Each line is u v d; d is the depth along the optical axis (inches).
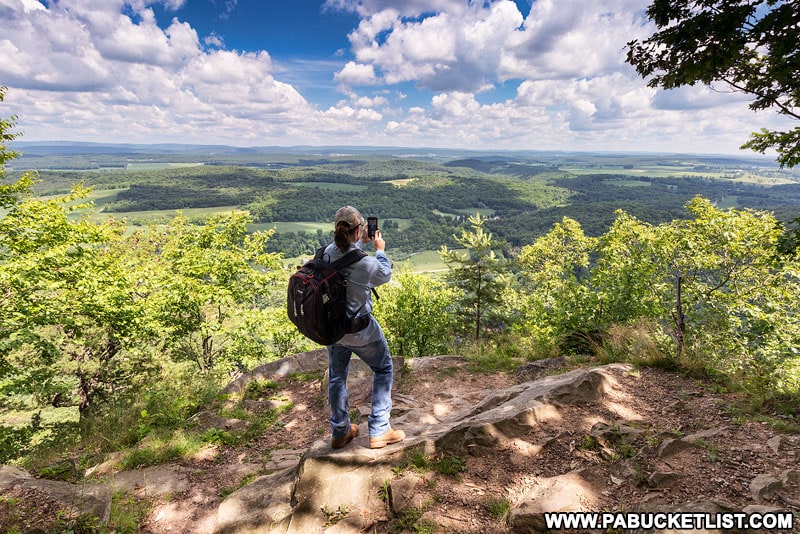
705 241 543.2
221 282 709.3
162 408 203.3
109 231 620.1
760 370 185.0
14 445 360.2
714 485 89.4
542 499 88.6
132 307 523.8
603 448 109.5
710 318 369.4
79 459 161.2
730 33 204.8
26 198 539.5
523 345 311.3
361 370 222.2
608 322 390.9
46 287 454.6
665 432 114.4
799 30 194.4
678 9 218.1
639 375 167.2
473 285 558.3
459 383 210.5
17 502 105.2
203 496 127.1
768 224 526.0
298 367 252.2
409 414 159.6
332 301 93.0
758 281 558.9
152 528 111.7
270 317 679.7
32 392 443.8
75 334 546.6
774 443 105.2
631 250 642.2
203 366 713.0
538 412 127.0
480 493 97.9
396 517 94.7
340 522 95.5
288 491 109.7
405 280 721.6
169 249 799.1
